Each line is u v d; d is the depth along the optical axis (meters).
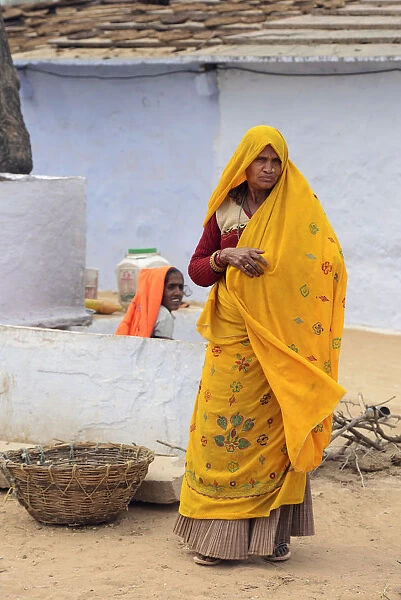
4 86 9.57
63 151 14.84
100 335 6.52
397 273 11.80
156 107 13.77
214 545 4.93
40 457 5.86
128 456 5.88
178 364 6.32
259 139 4.77
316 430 4.85
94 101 14.37
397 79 11.54
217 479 4.95
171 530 5.56
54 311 8.88
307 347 4.84
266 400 4.88
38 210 8.62
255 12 14.05
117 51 13.94
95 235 14.66
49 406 6.69
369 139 11.86
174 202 13.81
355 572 4.93
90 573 4.86
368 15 13.11
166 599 4.52
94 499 5.46
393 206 11.75
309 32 12.71
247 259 4.77
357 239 12.09
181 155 13.65
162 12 14.83
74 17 15.80
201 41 13.40
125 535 5.46
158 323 7.16
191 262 5.11
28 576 4.82
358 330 12.05
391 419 7.95
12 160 9.51
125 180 14.27
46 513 5.50
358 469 6.51
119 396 6.49
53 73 14.63
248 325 4.81
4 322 8.45
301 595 4.57
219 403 4.92
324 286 4.84
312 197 4.89
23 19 16.30
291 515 5.04
